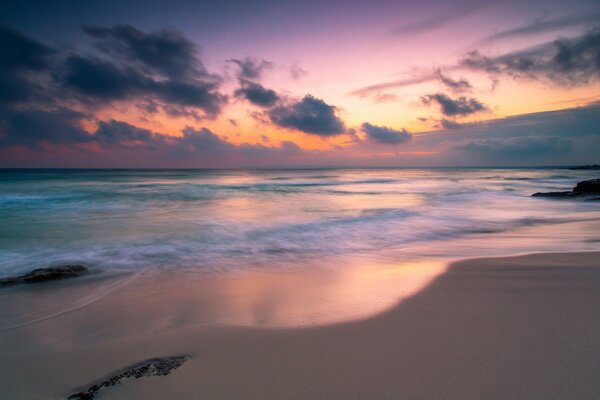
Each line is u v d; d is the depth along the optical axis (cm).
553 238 1060
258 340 403
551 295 518
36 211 1862
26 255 934
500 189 3628
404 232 1261
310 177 7806
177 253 948
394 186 4253
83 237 1179
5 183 4547
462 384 303
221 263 832
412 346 374
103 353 389
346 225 1415
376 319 452
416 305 497
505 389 294
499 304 488
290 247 1023
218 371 336
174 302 557
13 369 358
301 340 400
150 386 311
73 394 313
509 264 715
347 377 321
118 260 873
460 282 603
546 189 3584
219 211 1872
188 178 6962
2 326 479
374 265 780
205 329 442
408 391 297
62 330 458
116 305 550
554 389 291
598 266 676
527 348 360
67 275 716
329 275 700
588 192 2373
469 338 387
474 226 1362
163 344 405
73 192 3136
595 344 364
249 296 576
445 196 2798
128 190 3444
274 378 322
